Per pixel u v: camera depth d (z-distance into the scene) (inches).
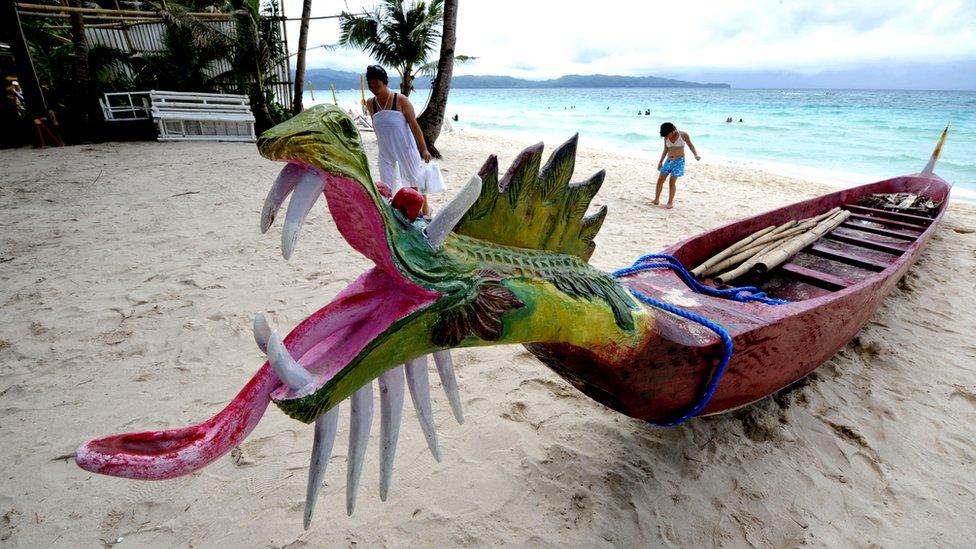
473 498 90.9
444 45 402.3
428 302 49.4
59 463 96.6
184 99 474.0
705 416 111.0
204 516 86.6
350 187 40.9
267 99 571.5
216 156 390.3
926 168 254.1
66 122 431.2
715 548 83.3
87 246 197.5
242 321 145.0
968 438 109.2
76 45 443.8
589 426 109.1
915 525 88.1
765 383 99.7
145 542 82.1
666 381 79.8
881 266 148.9
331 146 38.1
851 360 137.7
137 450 39.6
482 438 105.3
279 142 35.9
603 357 70.6
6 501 88.6
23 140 420.8
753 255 150.7
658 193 307.6
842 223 194.5
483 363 132.3
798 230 175.2
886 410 117.4
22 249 193.5
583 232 72.9
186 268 179.2
